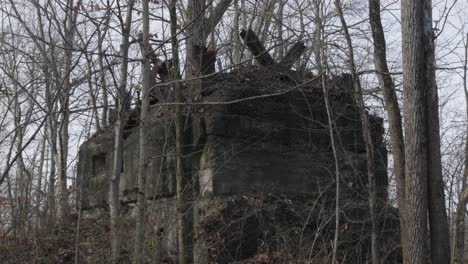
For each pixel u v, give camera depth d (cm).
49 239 974
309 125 957
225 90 894
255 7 1605
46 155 1611
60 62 930
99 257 863
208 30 1031
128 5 763
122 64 760
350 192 952
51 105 758
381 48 760
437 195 673
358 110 938
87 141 1173
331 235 892
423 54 679
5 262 905
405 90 680
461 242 903
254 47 1013
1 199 1055
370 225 912
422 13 680
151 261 816
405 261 667
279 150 919
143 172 761
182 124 876
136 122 994
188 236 848
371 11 770
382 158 990
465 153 952
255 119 906
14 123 1173
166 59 868
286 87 941
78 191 1092
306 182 932
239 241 820
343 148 878
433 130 679
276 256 812
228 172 860
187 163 877
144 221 794
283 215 866
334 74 1021
